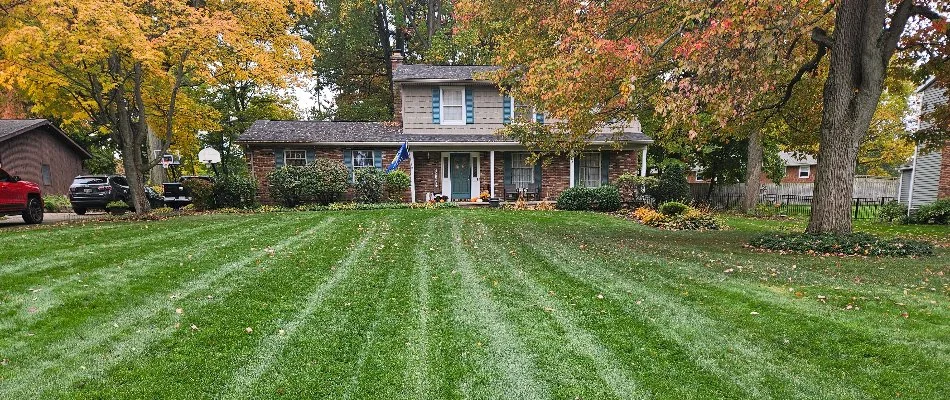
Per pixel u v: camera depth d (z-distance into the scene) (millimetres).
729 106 6512
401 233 9734
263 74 12266
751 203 19547
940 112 11406
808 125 11672
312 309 4648
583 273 6141
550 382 3215
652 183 17062
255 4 12219
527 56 11641
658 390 3111
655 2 9227
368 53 31453
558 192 18922
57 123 25797
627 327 4160
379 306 4742
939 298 4855
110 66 12000
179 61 12312
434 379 3244
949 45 9352
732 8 6113
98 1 9453
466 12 13789
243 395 3021
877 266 6539
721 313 4484
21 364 3371
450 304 4805
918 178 17266
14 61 9852
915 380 3199
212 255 7062
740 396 3037
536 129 11859
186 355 3566
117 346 3695
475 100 18516
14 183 11281
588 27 9180
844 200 8312
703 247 8391
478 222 11766
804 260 7000
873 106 8078
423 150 18234
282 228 10180
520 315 4473
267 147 17656
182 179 19703
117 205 16641
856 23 8023
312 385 3154
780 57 6848
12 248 7215
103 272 5840
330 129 18875
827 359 3535
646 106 9344
